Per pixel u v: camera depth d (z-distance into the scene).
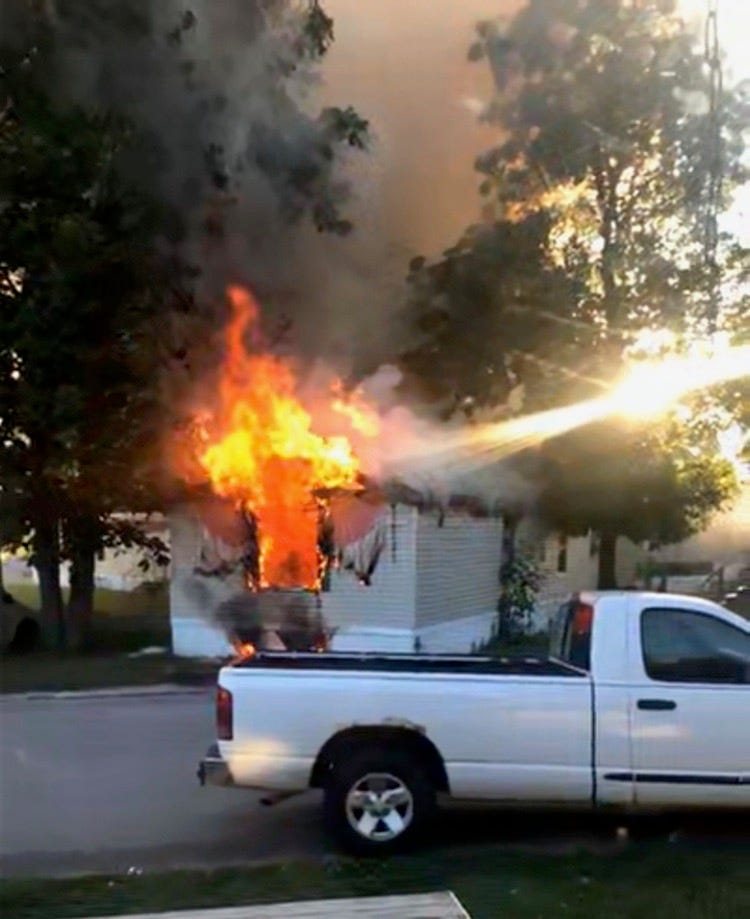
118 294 8.22
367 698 6.12
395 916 3.29
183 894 5.23
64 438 8.54
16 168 7.73
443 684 6.14
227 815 7.02
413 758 6.14
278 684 6.16
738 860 5.82
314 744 6.11
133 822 6.88
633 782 6.10
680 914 4.86
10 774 8.23
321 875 5.55
